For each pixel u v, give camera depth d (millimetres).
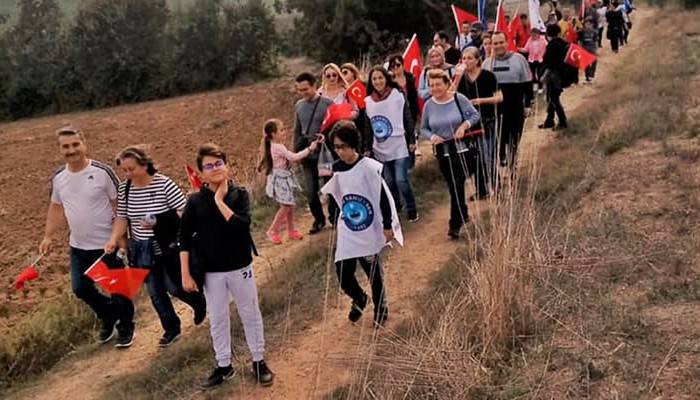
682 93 11625
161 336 7184
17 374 6836
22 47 31516
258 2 32656
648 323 4996
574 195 7738
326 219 9680
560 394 4465
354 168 5926
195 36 31844
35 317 7875
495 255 5480
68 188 6598
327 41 32031
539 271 5773
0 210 14703
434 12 32281
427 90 9180
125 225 6566
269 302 7012
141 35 31641
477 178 7895
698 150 8375
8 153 20859
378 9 31734
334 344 6102
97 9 31344
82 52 31328
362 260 6066
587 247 6270
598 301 5410
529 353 4992
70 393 6344
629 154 8898
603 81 16609
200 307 6594
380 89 8102
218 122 22000
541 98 15102
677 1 35000
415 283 6941
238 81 32375
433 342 5094
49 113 31781
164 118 24047
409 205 8516
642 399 4246
